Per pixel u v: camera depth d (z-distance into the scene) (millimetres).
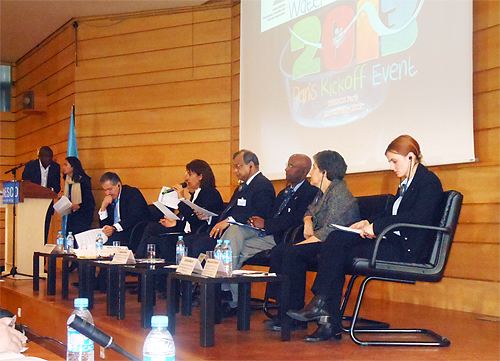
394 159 2881
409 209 2725
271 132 5273
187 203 3803
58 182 6684
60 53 7348
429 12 3920
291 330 2912
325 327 2602
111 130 6715
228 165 5961
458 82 3723
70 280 5414
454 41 3758
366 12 4398
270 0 5375
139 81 6590
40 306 3988
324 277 2629
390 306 3912
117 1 6410
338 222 2904
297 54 5043
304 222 3250
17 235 5398
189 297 3377
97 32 6883
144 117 6527
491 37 3686
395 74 4145
